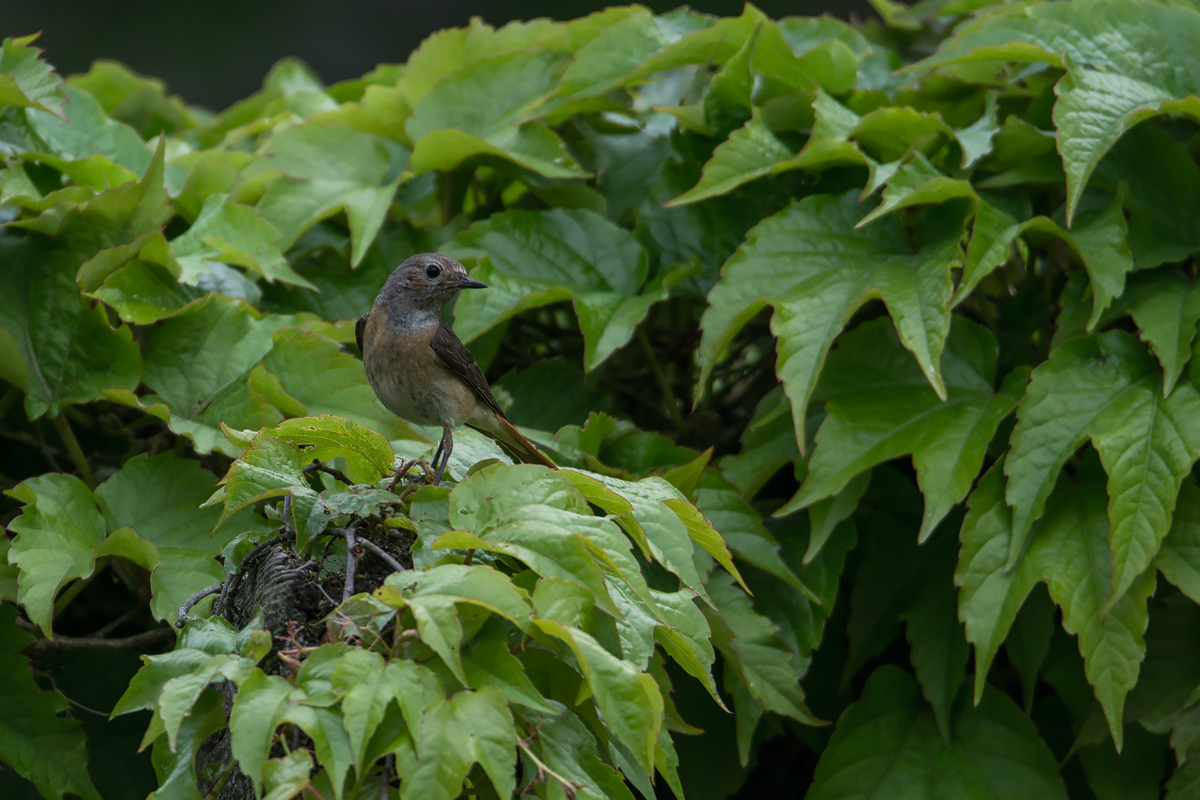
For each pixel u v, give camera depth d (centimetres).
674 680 673
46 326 631
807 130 761
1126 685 552
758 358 813
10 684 560
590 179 818
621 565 400
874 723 651
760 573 663
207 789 424
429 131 775
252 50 2811
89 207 632
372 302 765
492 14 2864
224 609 480
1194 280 629
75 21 2717
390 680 345
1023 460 582
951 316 659
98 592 718
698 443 772
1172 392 580
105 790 688
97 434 761
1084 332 629
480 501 417
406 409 675
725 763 673
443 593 366
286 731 390
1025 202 664
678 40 730
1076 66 627
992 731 639
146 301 634
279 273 686
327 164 773
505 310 677
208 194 725
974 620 580
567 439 636
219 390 622
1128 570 539
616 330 666
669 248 746
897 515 690
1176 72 656
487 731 346
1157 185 658
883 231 676
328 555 472
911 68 680
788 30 830
